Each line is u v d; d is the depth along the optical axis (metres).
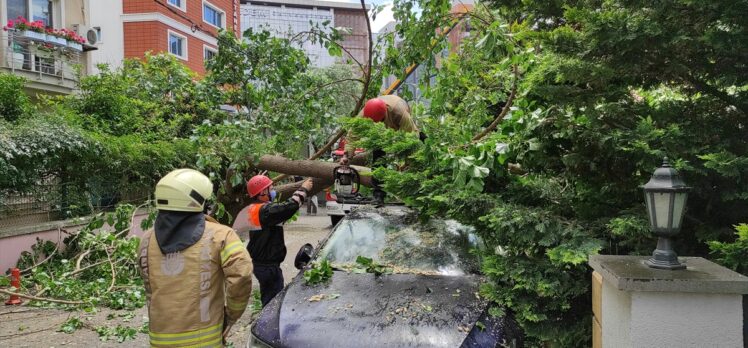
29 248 7.86
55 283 6.53
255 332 3.42
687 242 3.32
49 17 14.56
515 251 3.49
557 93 3.26
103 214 7.47
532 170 3.77
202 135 5.71
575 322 3.30
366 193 5.43
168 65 12.23
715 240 3.06
